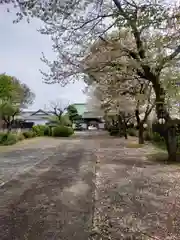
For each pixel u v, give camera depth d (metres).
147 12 3.19
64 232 2.55
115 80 8.41
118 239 2.39
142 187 4.27
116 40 6.43
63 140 18.22
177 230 2.54
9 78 20.75
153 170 5.77
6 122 18.86
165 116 7.11
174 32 4.10
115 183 4.60
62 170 6.13
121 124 20.08
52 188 4.36
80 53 6.88
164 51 5.55
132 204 3.38
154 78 6.57
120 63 6.82
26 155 9.50
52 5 3.52
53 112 31.20
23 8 3.40
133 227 2.64
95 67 7.05
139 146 11.63
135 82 9.45
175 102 7.09
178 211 3.06
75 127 41.19
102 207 3.28
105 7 4.23
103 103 16.70
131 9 3.24
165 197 3.67
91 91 15.49
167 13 3.22
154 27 3.64
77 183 4.70
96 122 46.69
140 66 6.35
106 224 2.73
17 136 17.42
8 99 18.89
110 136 21.94
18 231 2.60
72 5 3.74
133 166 6.38
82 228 2.64
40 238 2.43
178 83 6.00
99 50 6.82
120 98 12.65
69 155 9.21
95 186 4.42
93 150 10.66
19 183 4.82
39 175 5.58
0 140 14.30
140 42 5.90
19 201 3.62
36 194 3.99
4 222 2.85
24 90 30.58
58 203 3.49
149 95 9.20
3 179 5.22
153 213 3.02
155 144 12.33
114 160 7.55
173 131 7.11
